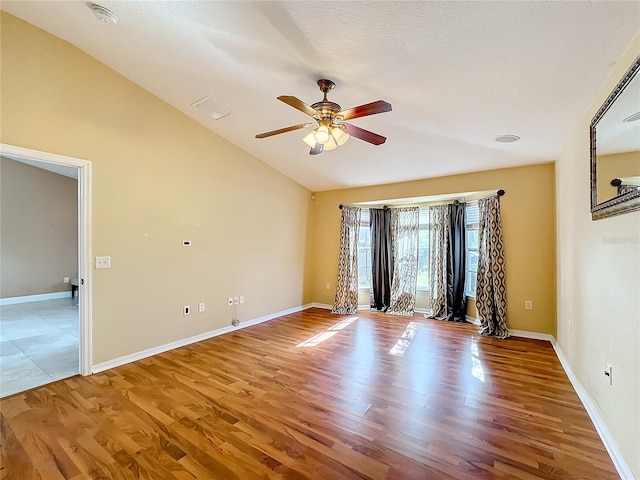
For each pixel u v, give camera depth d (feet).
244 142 14.32
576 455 6.11
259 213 16.05
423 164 14.40
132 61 9.62
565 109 8.68
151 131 11.21
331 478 5.49
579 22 5.68
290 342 13.00
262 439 6.56
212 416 7.39
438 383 9.25
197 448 6.25
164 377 9.49
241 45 8.09
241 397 8.32
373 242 19.53
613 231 6.36
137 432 6.75
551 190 13.55
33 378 9.32
